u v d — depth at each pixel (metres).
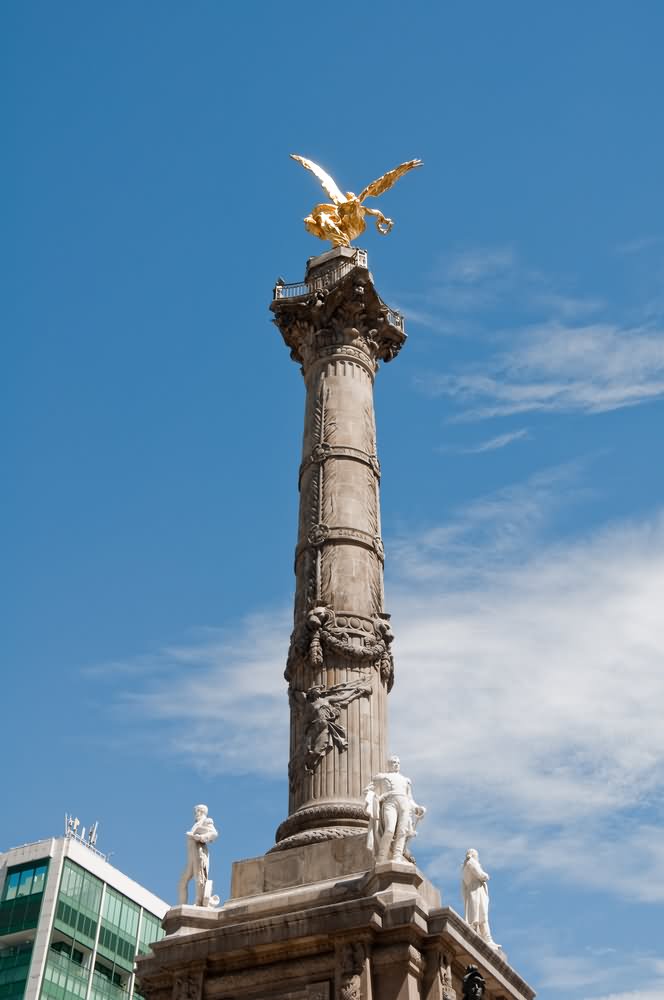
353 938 26.12
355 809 29.81
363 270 38.78
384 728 32.03
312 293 39.22
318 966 26.67
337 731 31.09
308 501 35.56
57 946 66.06
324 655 32.34
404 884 26.70
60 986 65.12
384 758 31.38
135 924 72.31
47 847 69.19
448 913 26.69
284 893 28.48
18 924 66.56
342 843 28.92
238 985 27.38
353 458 36.03
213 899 30.03
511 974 29.86
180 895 29.70
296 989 26.62
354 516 34.84
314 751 30.89
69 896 67.88
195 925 28.72
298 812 30.23
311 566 34.09
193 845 30.08
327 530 34.44
